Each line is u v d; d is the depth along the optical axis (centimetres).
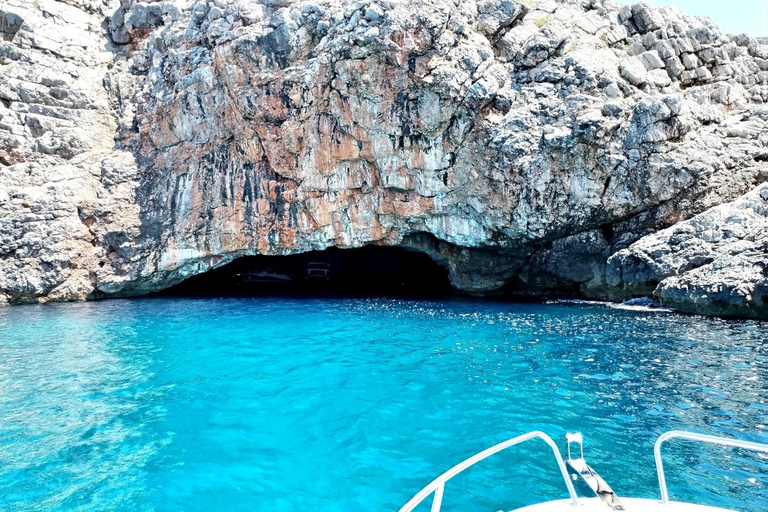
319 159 1936
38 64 2236
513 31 1822
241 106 1925
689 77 1878
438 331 1392
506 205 1780
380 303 1945
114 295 2170
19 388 950
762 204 1555
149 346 1269
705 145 1659
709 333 1243
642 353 1095
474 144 1769
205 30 2033
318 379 986
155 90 2194
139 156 2202
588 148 1644
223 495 578
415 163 1850
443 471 624
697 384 891
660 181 1633
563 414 784
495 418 779
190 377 1010
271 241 2094
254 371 1046
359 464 645
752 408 779
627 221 1755
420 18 1656
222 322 1578
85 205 2077
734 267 1427
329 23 1792
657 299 1614
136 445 709
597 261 1809
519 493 570
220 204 2102
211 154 2100
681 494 552
